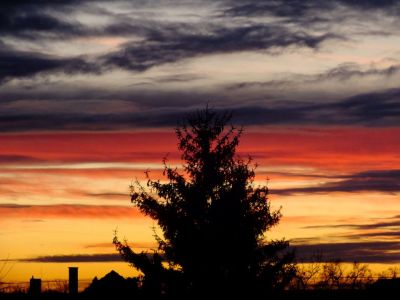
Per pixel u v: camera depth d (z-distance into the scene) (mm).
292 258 34344
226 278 33969
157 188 34500
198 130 34750
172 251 34219
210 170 34156
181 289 34125
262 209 34125
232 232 33594
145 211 34406
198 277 33844
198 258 33781
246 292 33938
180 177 34438
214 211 33656
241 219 33719
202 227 33844
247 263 33938
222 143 34719
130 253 34750
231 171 34250
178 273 34344
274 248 34281
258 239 34375
